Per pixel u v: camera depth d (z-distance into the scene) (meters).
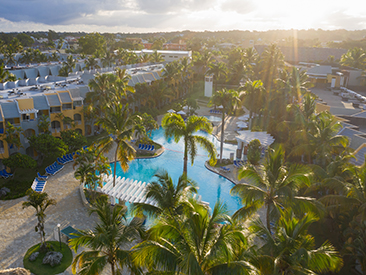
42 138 41.03
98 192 34.66
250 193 22.47
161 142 57.41
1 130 41.31
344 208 24.11
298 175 22.50
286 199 21.94
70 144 45.31
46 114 48.31
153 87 76.50
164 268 14.34
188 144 34.16
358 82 92.88
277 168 22.89
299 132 36.47
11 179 38.41
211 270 14.05
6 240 26.75
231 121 70.00
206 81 92.69
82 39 148.75
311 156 39.62
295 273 15.32
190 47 180.38
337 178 26.47
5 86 56.47
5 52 102.25
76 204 33.38
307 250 15.88
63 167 42.88
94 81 52.47
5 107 43.19
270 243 16.67
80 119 53.94
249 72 106.25
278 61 85.38
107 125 34.59
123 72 64.75
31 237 27.36
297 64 125.19
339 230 26.81
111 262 18.17
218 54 158.88
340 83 92.12
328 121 36.03
